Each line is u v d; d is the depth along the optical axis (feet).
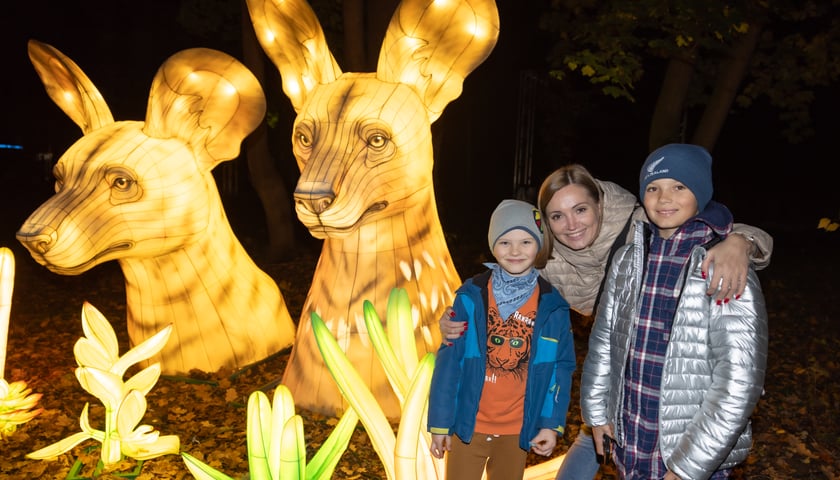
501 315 10.14
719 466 8.64
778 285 37.70
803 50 34.42
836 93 69.92
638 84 61.52
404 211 15.33
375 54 24.16
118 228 16.39
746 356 8.03
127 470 13.78
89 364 9.66
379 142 14.37
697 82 36.47
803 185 76.43
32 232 15.37
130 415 9.08
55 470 13.94
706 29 26.63
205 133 17.46
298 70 15.69
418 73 15.08
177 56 16.72
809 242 54.70
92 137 16.92
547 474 12.61
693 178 8.54
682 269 8.62
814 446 16.83
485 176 67.05
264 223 52.70
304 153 14.92
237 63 17.29
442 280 15.97
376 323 8.16
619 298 9.12
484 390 10.20
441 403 9.88
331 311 15.49
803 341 27.02
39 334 24.71
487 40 14.83
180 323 18.16
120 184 16.38
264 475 7.02
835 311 32.48
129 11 58.29
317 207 13.62
